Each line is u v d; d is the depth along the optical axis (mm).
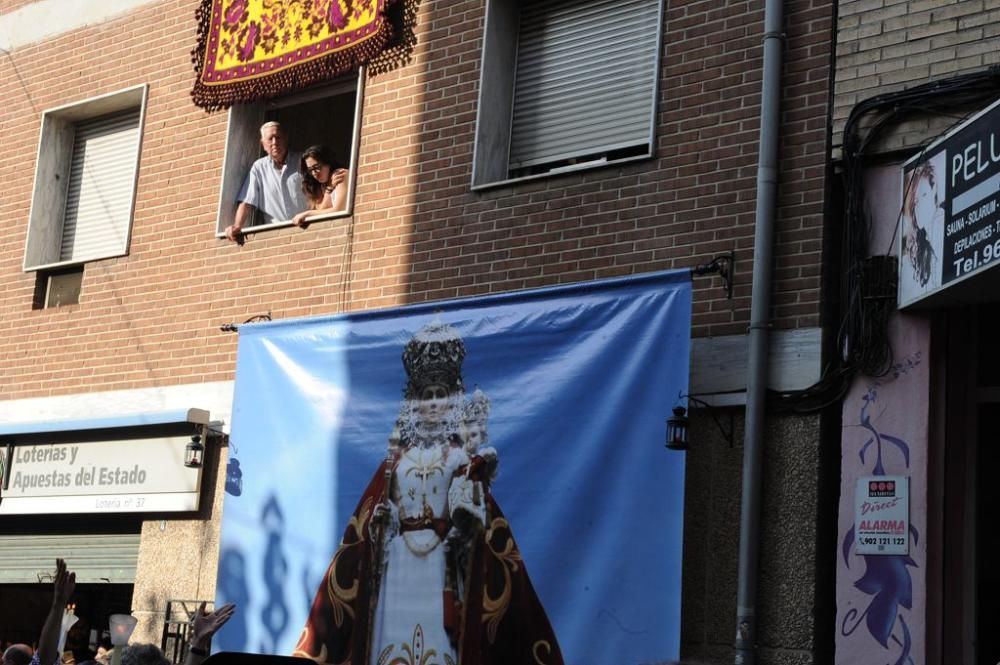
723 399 10141
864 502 9398
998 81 9367
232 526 12445
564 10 12375
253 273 13461
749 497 9711
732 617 9805
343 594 11617
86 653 14852
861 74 10016
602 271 11086
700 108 10867
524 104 12438
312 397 12227
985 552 9297
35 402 14953
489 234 11852
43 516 14766
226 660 6047
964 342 9562
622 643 9961
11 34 16453
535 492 10656
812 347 9828
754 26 10727
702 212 10641
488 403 11094
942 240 9016
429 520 11234
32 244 15516
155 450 13523
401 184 12586
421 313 11703
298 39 13602
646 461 10117
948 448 9422
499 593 10711
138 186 14711
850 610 9305
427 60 12711
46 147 15781
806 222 10062
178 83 14656
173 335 13930
